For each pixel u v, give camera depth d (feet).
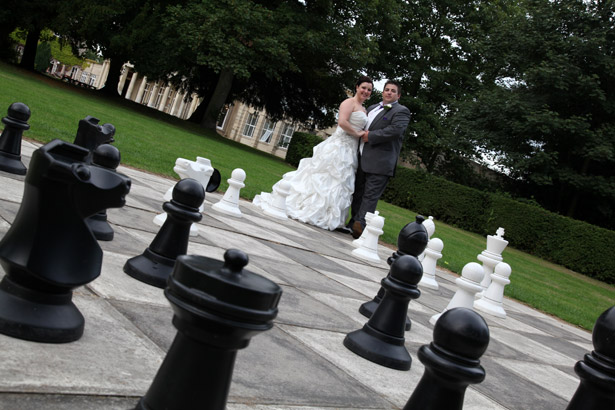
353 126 30.01
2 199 12.64
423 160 112.37
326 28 97.71
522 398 11.20
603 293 50.01
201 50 92.17
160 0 98.17
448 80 116.78
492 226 71.26
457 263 34.99
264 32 92.43
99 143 14.82
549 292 37.70
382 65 113.91
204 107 115.75
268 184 42.88
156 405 4.75
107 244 11.93
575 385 14.11
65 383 5.68
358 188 31.60
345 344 10.59
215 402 4.72
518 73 95.35
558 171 84.53
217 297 4.34
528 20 91.81
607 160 85.81
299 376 8.21
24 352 6.04
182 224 10.64
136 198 18.88
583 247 63.77
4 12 91.09
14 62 108.78
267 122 187.42
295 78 113.70
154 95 226.58
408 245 14.02
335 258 21.59
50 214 6.44
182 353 4.72
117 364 6.55
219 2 92.63
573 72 81.20
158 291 10.03
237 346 4.64
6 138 16.17
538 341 19.12
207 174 17.57
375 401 8.30
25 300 6.49
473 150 96.07
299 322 11.03
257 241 18.83
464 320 5.84
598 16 83.30
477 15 114.83
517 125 85.87
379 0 103.60
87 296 8.48
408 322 13.82
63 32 91.91
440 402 5.88
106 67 253.85
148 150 37.40
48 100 48.21
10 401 5.02
